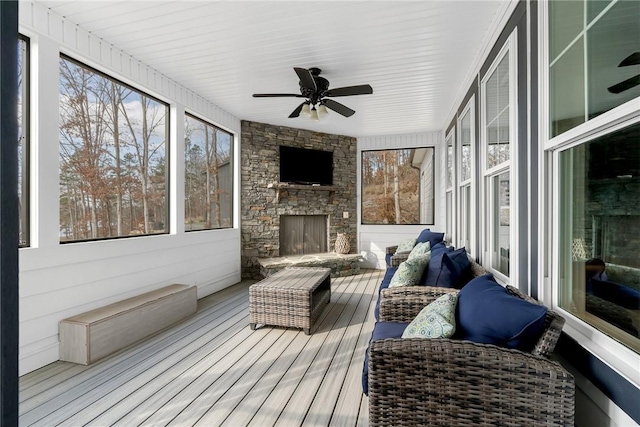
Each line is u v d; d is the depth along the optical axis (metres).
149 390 2.10
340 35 2.87
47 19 2.55
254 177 5.55
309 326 3.05
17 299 0.45
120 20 2.69
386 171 6.60
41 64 2.52
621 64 1.22
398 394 1.32
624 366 1.19
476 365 1.24
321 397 2.02
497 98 2.73
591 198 1.47
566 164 1.69
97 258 2.89
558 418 1.16
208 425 1.76
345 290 4.79
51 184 2.57
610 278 1.34
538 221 1.86
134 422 1.79
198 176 4.58
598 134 1.40
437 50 3.12
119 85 3.35
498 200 2.83
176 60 3.39
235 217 5.32
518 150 2.19
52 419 1.81
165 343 2.86
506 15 2.38
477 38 2.91
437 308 1.61
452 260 2.55
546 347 1.29
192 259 4.21
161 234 3.85
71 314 2.65
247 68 3.55
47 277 2.50
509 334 1.37
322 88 3.45
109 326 2.64
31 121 2.50
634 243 1.20
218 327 3.27
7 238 0.44
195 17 2.64
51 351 2.48
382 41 2.96
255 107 4.85
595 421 1.31
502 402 1.21
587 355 1.37
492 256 2.98
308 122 5.57
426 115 5.14
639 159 1.17
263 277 5.30
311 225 6.23
